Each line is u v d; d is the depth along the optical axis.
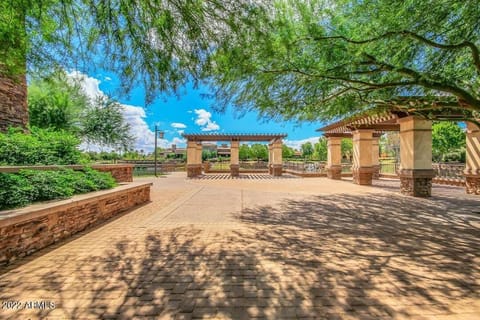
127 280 2.99
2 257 3.38
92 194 5.64
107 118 16.38
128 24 2.80
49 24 2.96
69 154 7.62
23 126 7.64
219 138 19.97
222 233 4.91
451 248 4.05
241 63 4.08
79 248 4.05
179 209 7.29
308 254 3.82
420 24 3.96
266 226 5.43
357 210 7.09
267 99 5.98
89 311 2.38
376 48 4.71
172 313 2.35
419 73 4.79
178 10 2.79
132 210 7.15
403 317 2.30
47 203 4.43
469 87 5.45
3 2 2.53
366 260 3.59
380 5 3.96
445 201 8.37
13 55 3.21
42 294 2.67
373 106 7.15
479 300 2.57
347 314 2.34
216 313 2.35
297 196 9.75
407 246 4.17
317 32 4.53
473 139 9.98
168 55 3.14
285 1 4.36
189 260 3.59
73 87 4.10
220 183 14.85
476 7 3.47
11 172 4.75
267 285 2.88
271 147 22.09
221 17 2.97
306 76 5.44
